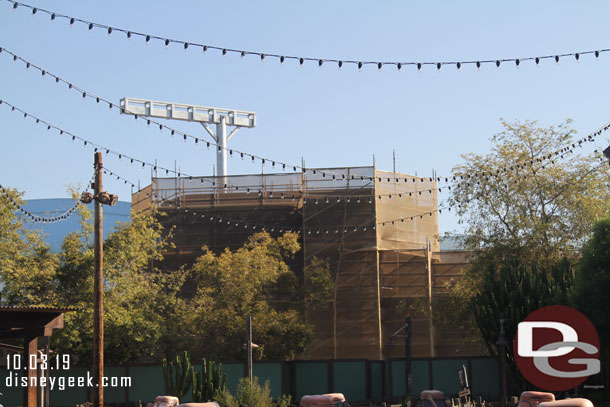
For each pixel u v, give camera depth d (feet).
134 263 142.31
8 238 134.72
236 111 227.20
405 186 183.11
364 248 170.40
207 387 113.29
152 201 181.68
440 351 175.52
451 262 187.01
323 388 131.03
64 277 140.05
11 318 82.17
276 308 164.55
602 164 142.20
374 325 168.76
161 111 213.25
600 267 100.37
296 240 167.02
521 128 150.30
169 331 144.97
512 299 119.75
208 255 153.28
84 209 140.67
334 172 175.32
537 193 146.82
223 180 184.55
